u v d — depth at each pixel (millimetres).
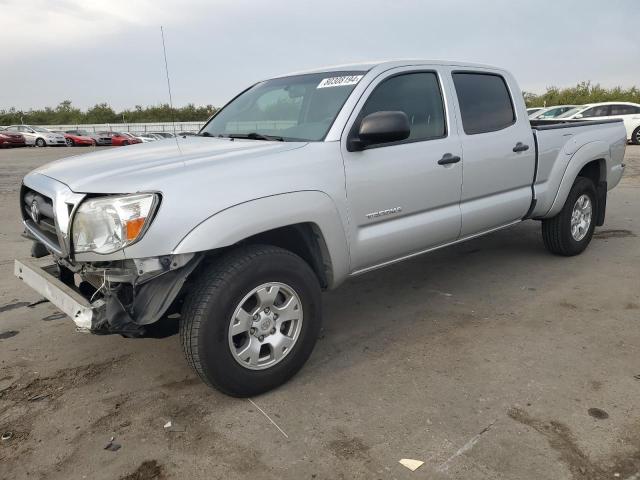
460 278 4816
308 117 3449
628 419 2605
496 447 2430
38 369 3314
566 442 2447
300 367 3064
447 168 3744
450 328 3748
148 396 2979
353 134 3238
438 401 2822
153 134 36125
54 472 2377
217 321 2633
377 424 2639
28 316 4176
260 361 2891
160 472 2357
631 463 2303
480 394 2875
